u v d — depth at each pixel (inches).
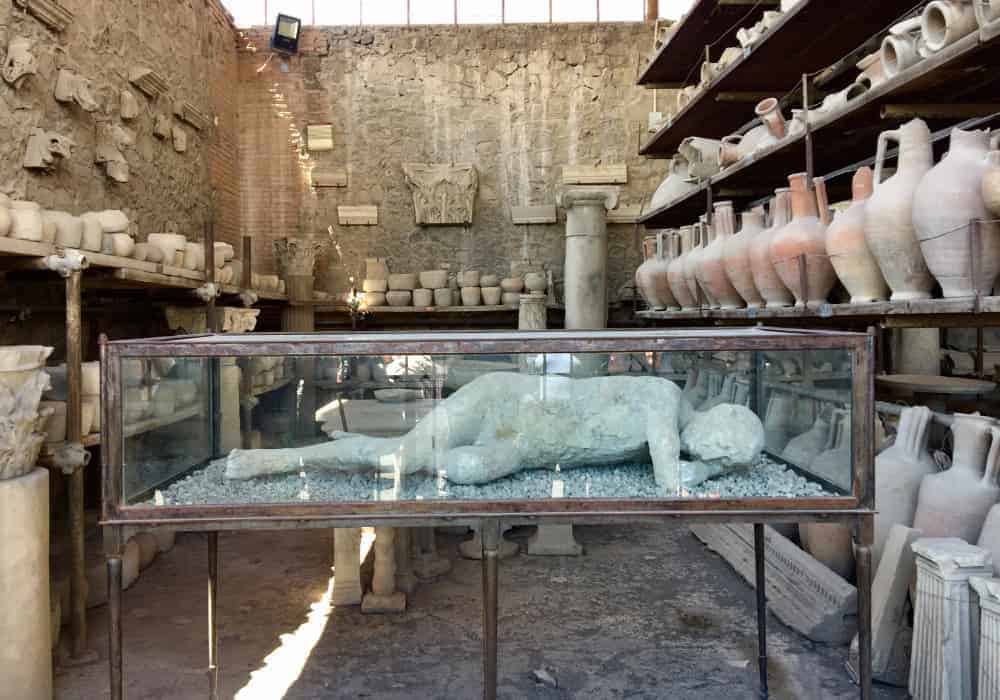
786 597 141.9
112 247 154.3
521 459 87.7
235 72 349.1
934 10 117.5
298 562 177.6
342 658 127.6
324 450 86.4
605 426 88.6
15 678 104.0
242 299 250.4
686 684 117.4
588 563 175.6
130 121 226.7
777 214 168.6
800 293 157.8
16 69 159.2
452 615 145.8
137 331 233.9
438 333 101.0
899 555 114.8
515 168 365.1
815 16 174.7
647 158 361.7
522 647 131.1
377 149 363.6
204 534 200.5
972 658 98.0
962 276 110.5
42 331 181.8
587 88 363.6
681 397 90.2
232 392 87.1
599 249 309.0
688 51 270.1
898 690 112.7
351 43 361.4
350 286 364.2
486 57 363.6
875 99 137.6
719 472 89.0
